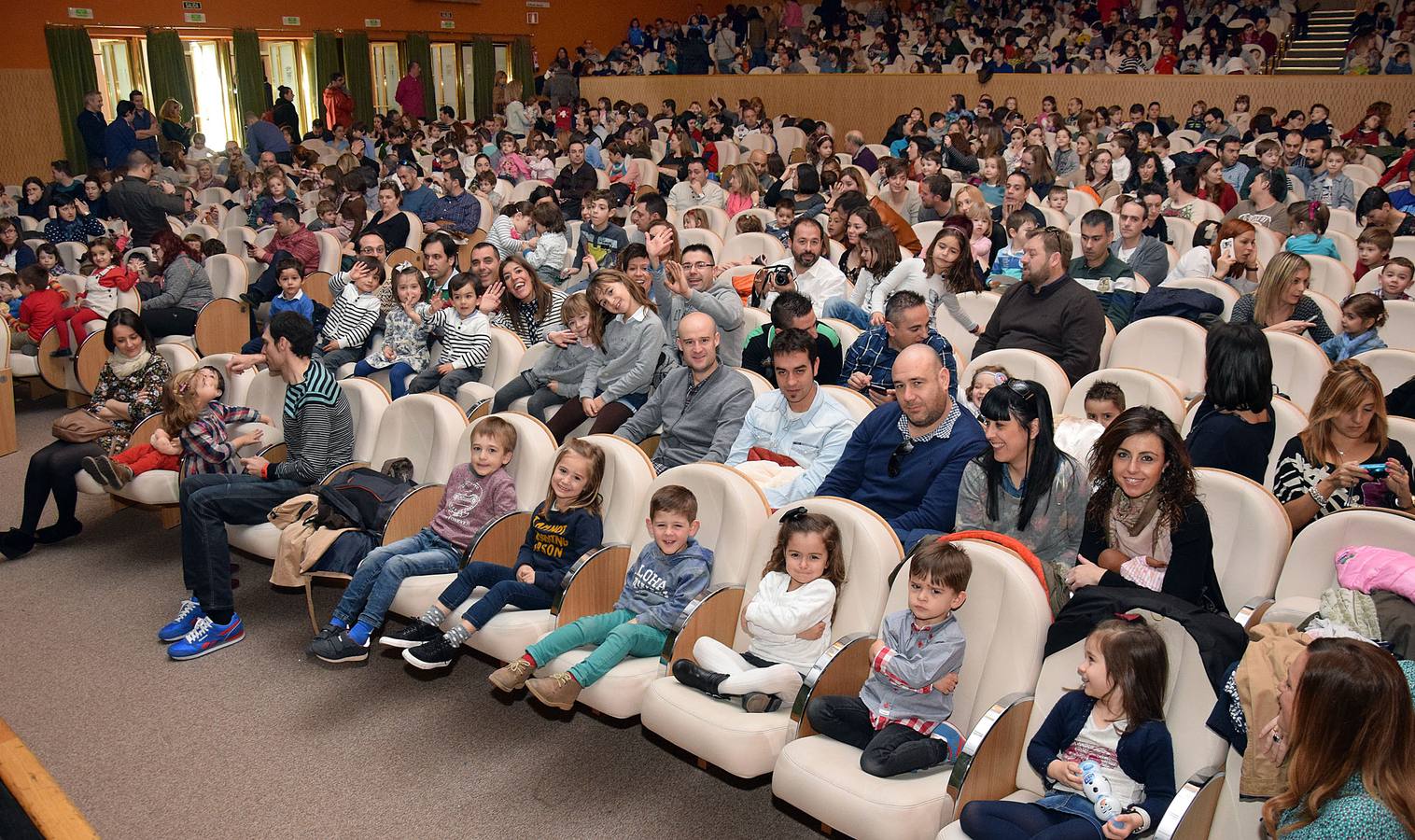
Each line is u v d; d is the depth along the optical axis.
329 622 4.27
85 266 8.35
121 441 5.40
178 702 4.03
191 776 3.57
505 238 9.20
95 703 4.02
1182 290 5.77
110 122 16.52
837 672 3.06
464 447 4.50
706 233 8.67
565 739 3.81
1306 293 5.55
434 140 16.83
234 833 3.28
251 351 7.11
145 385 5.54
